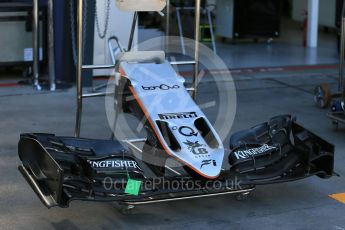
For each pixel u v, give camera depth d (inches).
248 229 225.0
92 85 443.5
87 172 222.7
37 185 215.2
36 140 221.0
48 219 227.8
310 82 482.0
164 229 222.5
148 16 573.3
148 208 240.2
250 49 623.2
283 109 399.2
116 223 226.1
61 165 217.9
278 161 244.4
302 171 241.6
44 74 466.0
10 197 246.7
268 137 252.7
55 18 448.5
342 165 295.0
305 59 573.0
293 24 794.8
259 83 473.7
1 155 294.2
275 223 230.5
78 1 260.5
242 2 642.2
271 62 555.2
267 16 653.3
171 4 590.9
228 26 653.9
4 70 484.1
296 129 251.0
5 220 225.9
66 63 446.6
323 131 353.1
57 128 341.1
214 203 247.4
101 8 450.0
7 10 434.6
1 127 339.3
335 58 581.0
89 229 220.5
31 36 447.2
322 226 229.3
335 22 673.6
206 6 616.1
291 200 253.1
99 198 210.5
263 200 252.2
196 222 229.3
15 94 414.0
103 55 461.1
